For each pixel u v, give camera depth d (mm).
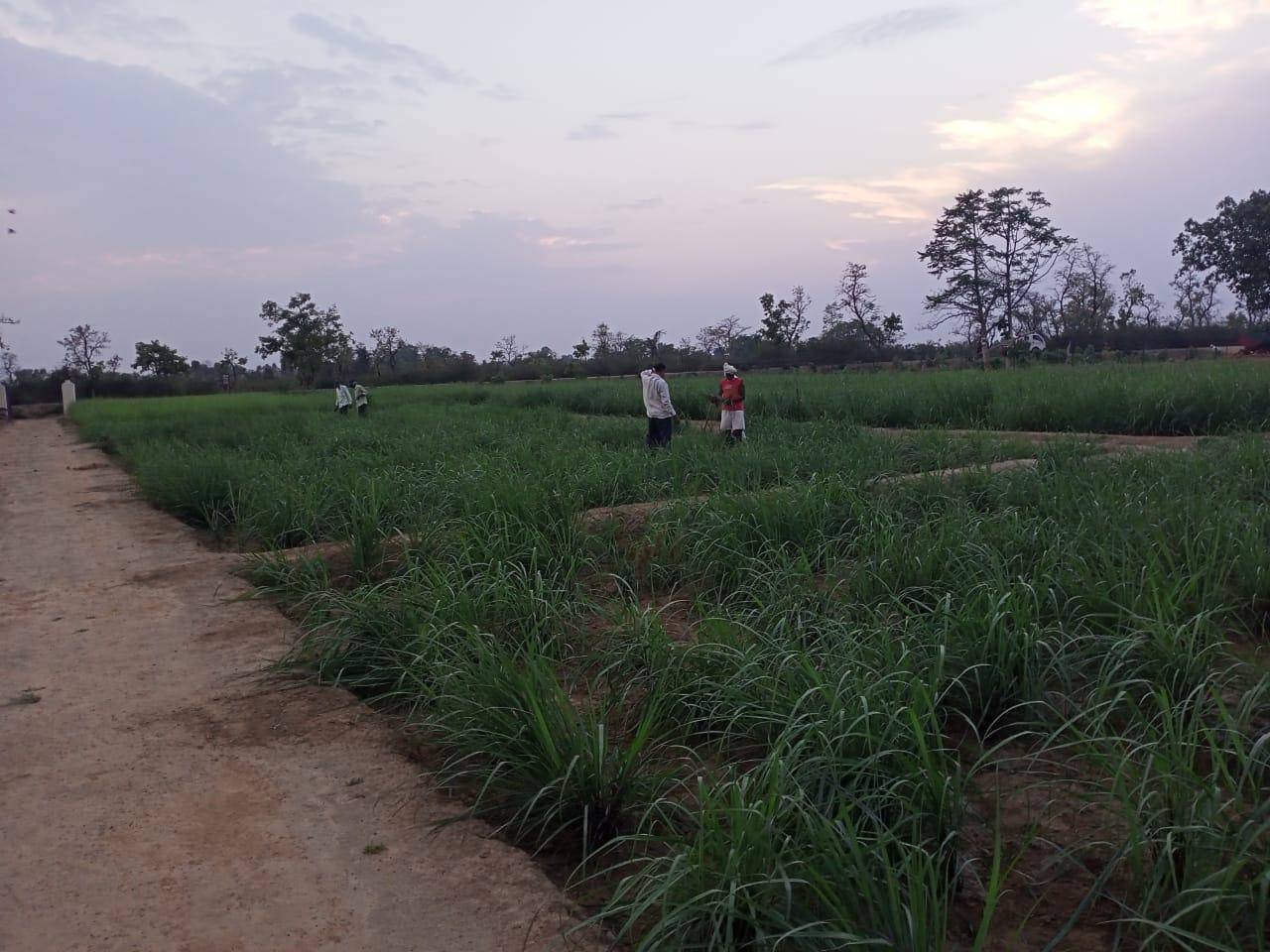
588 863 3637
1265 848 3139
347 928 3168
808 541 7047
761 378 36781
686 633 5762
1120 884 3236
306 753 4578
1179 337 58844
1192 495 7039
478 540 7191
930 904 2914
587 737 3965
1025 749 4242
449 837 3764
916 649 4691
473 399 39375
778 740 3756
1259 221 60188
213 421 25922
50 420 46500
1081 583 5398
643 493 10133
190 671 5738
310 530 9219
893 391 22266
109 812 4027
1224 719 3590
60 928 3203
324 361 70562
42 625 6836
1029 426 17031
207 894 3387
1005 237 60906
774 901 2992
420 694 4934
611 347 75688
